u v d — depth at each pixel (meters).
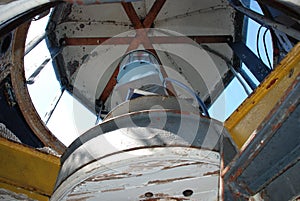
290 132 2.89
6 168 4.94
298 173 3.05
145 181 3.95
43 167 4.94
